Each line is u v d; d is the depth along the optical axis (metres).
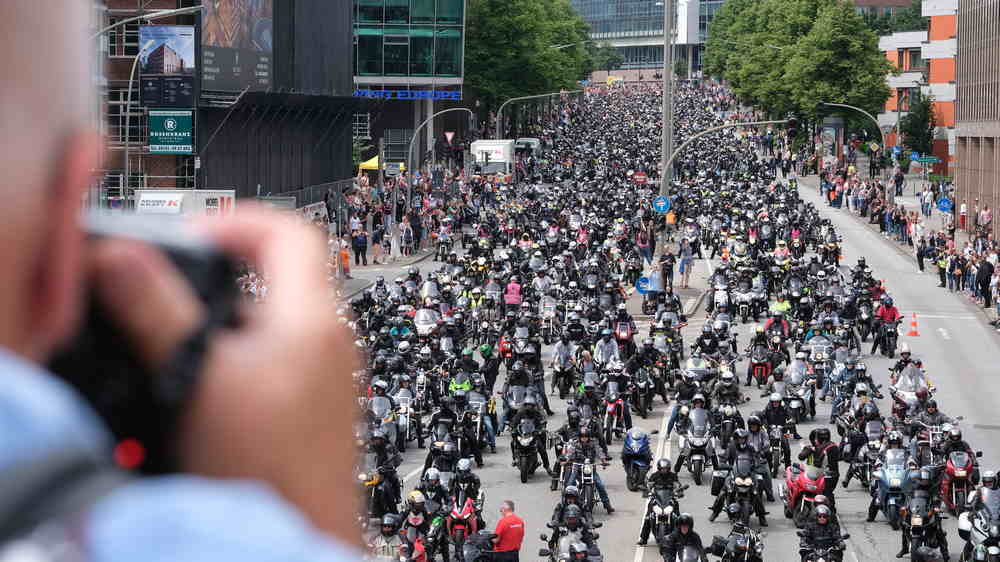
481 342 117.81
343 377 2.69
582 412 77.81
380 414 81.88
